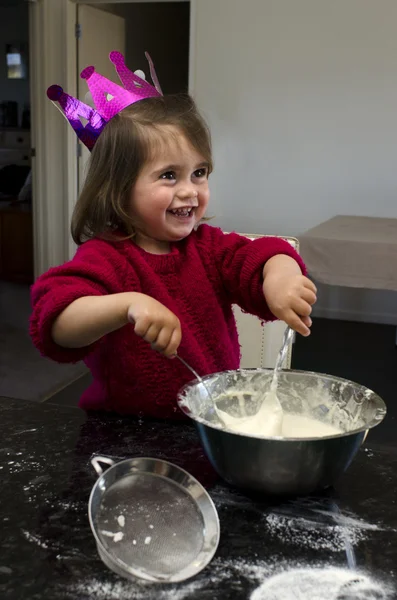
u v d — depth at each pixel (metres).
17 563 0.55
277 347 1.39
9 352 3.27
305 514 0.63
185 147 0.89
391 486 0.70
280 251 0.96
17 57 5.66
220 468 0.66
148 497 0.62
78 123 0.96
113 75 4.93
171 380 0.95
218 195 4.34
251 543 0.58
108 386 0.96
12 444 0.77
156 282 0.97
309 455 0.61
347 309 4.25
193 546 0.56
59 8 4.34
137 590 0.52
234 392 0.80
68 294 0.74
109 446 0.78
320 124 4.07
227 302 1.07
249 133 4.21
